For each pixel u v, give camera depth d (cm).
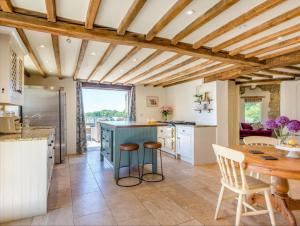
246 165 199
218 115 501
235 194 294
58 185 331
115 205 260
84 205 260
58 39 292
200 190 311
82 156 556
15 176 230
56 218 229
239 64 369
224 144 507
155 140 401
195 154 473
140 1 187
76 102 602
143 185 333
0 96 245
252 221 222
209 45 309
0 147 225
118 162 365
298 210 223
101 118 757
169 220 223
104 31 252
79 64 408
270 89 923
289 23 233
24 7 209
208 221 221
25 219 228
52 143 377
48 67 468
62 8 211
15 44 283
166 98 746
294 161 193
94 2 188
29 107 457
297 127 216
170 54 362
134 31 265
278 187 227
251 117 980
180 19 231
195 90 584
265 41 276
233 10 209
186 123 569
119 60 403
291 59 331
